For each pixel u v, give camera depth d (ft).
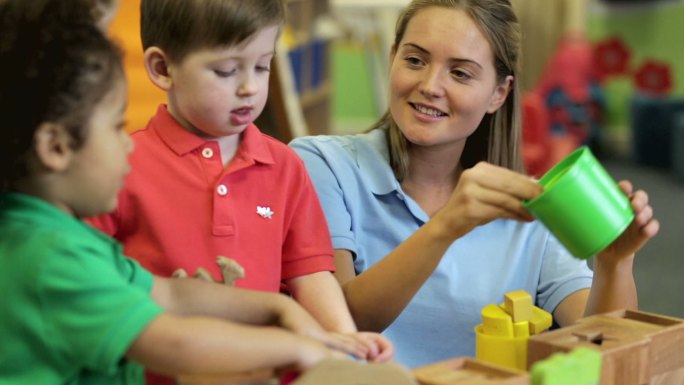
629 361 3.18
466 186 3.64
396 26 4.76
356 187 4.66
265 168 3.79
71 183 2.89
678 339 3.38
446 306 4.58
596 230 3.24
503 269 4.69
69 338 2.75
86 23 2.91
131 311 2.76
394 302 4.02
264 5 3.40
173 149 3.63
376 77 15.70
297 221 3.88
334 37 13.35
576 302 4.59
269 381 2.81
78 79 2.77
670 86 17.67
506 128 4.95
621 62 17.95
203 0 3.34
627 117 18.13
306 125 12.47
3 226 2.86
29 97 2.76
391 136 4.79
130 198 3.55
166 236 3.53
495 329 3.57
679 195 15.17
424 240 3.83
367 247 4.67
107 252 3.01
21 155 2.82
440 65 4.42
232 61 3.44
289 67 10.37
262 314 3.24
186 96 3.51
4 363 2.77
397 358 4.55
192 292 3.26
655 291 10.75
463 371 2.97
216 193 3.59
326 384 2.65
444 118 4.48
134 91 7.38
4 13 2.90
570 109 15.70
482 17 4.44
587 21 17.99
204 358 2.76
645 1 17.58
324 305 3.82
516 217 3.58
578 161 3.24
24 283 2.75
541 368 2.67
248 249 3.63
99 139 2.85
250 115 3.57
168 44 3.48
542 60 15.67
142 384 3.18
